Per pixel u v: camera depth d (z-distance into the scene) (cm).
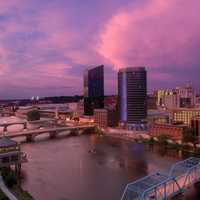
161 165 18188
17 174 16062
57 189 13738
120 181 14912
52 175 16212
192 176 12300
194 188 13125
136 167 17825
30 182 14900
